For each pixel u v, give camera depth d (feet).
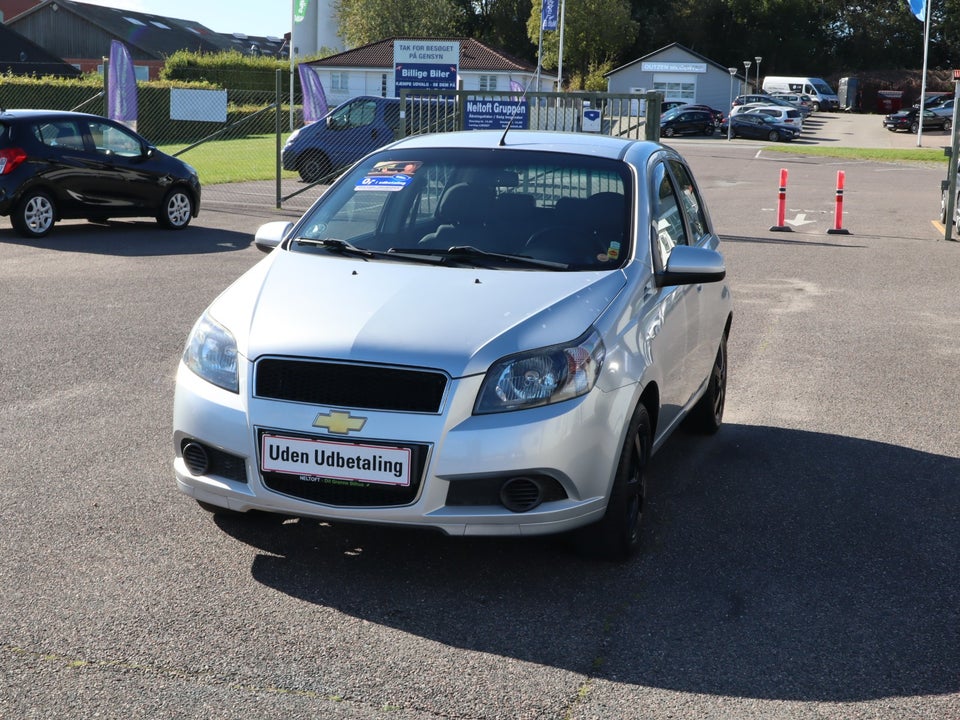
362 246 16.37
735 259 47.85
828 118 229.25
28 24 267.59
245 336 13.79
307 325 13.65
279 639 12.16
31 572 13.79
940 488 18.39
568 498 13.29
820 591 13.94
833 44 321.11
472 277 14.85
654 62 252.42
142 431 20.27
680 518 16.57
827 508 17.24
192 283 37.11
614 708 10.85
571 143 18.22
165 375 24.64
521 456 12.78
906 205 75.15
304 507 13.17
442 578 13.98
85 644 11.91
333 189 17.93
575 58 255.09
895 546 15.66
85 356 26.25
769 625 12.88
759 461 19.66
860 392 25.03
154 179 51.11
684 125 185.98
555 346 13.34
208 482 13.75
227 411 13.47
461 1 319.06
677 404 17.35
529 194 16.92
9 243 45.75
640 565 14.64
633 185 17.06
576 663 11.80
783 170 59.06
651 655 12.03
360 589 13.57
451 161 17.78
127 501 16.48
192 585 13.55
